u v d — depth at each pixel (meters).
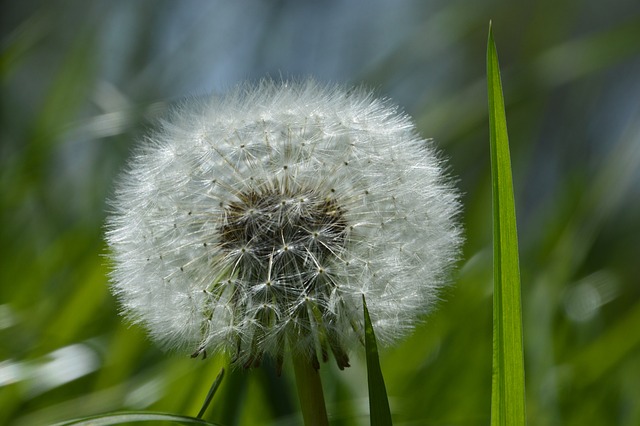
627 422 0.39
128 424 0.36
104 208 0.45
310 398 0.32
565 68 0.53
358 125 0.33
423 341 0.40
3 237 0.43
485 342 0.40
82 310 0.39
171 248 0.33
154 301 0.32
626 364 0.40
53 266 0.42
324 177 0.33
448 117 0.52
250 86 0.34
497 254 0.31
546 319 0.41
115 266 0.33
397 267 0.32
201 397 0.36
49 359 0.38
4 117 0.54
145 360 0.39
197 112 0.34
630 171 0.46
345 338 0.32
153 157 0.33
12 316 0.40
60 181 0.48
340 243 0.32
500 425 0.31
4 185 0.44
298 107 0.34
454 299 0.41
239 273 0.32
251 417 0.36
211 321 0.32
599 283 0.43
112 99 0.52
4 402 0.37
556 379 0.39
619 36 0.53
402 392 0.39
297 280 0.32
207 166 0.33
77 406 0.37
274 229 0.32
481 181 0.46
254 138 0.33
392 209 0.33
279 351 0.32
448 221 0.33
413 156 0.33
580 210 0.45
